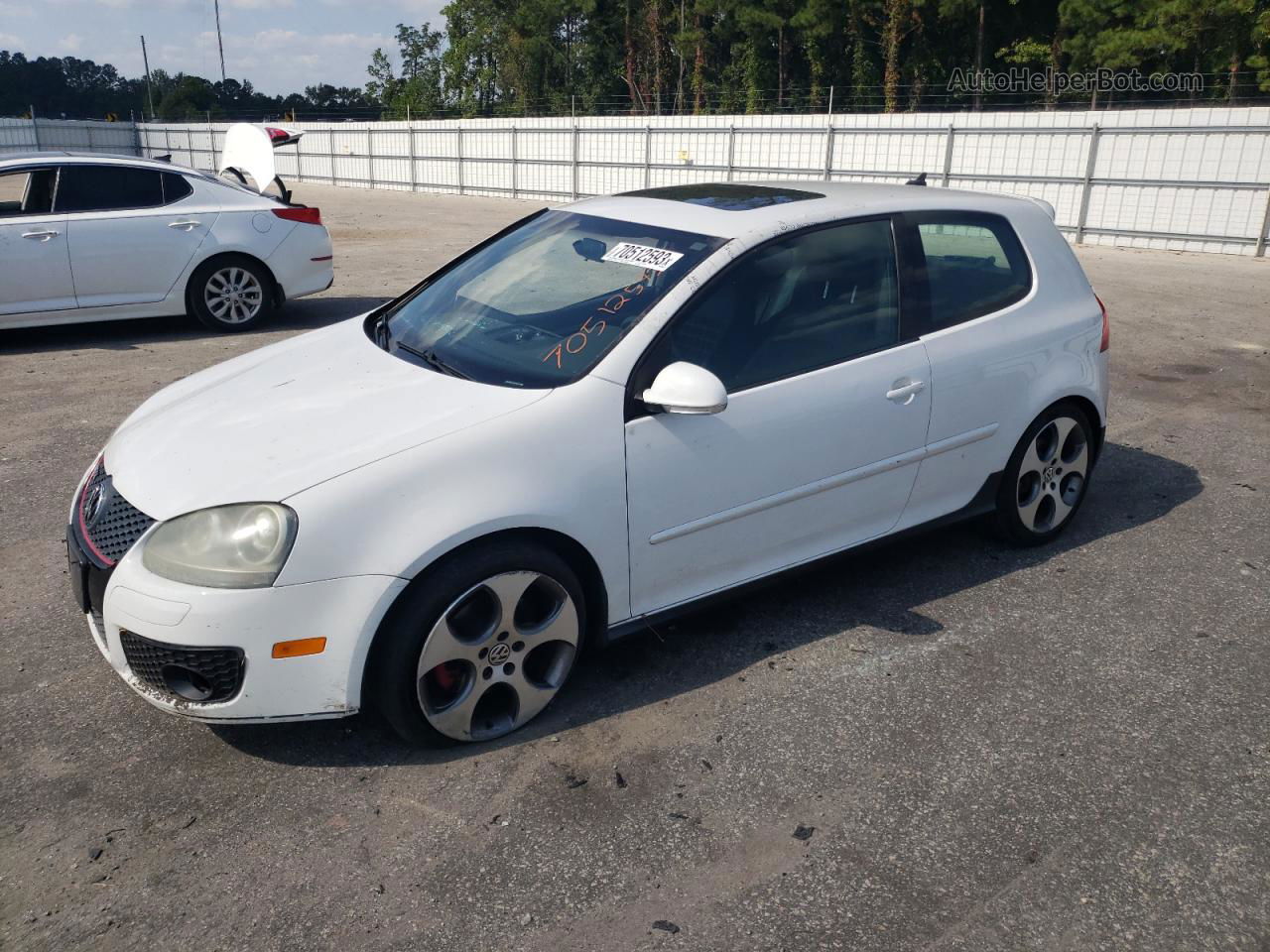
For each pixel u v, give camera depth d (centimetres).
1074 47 3638
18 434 577
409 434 280
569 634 302
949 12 4156
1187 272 1455
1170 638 364
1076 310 422
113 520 283
